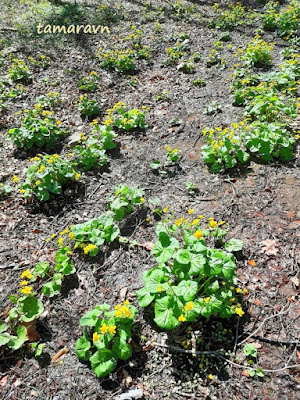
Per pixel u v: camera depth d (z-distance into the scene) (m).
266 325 0.81
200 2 2.95
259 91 1.52
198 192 1.19
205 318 0.83
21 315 0.83
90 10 2.82
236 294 0.87
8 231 1.11
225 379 0.73
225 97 1.67
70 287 0.94
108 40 2.36
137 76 1.94
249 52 1.88
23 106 1.74
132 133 1.52
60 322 0.86
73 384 0.74
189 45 2.22
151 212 1.14
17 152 1.46
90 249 0.94
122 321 0.78
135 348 0.79
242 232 1.03
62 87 1.88
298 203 1.10
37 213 1.17
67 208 1.19
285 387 0.71
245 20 2.51
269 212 1.08
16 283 0.96
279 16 2.31
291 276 0.90
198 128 1.50
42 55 2.13
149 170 1.32
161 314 0.75
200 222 1.07
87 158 1.33
